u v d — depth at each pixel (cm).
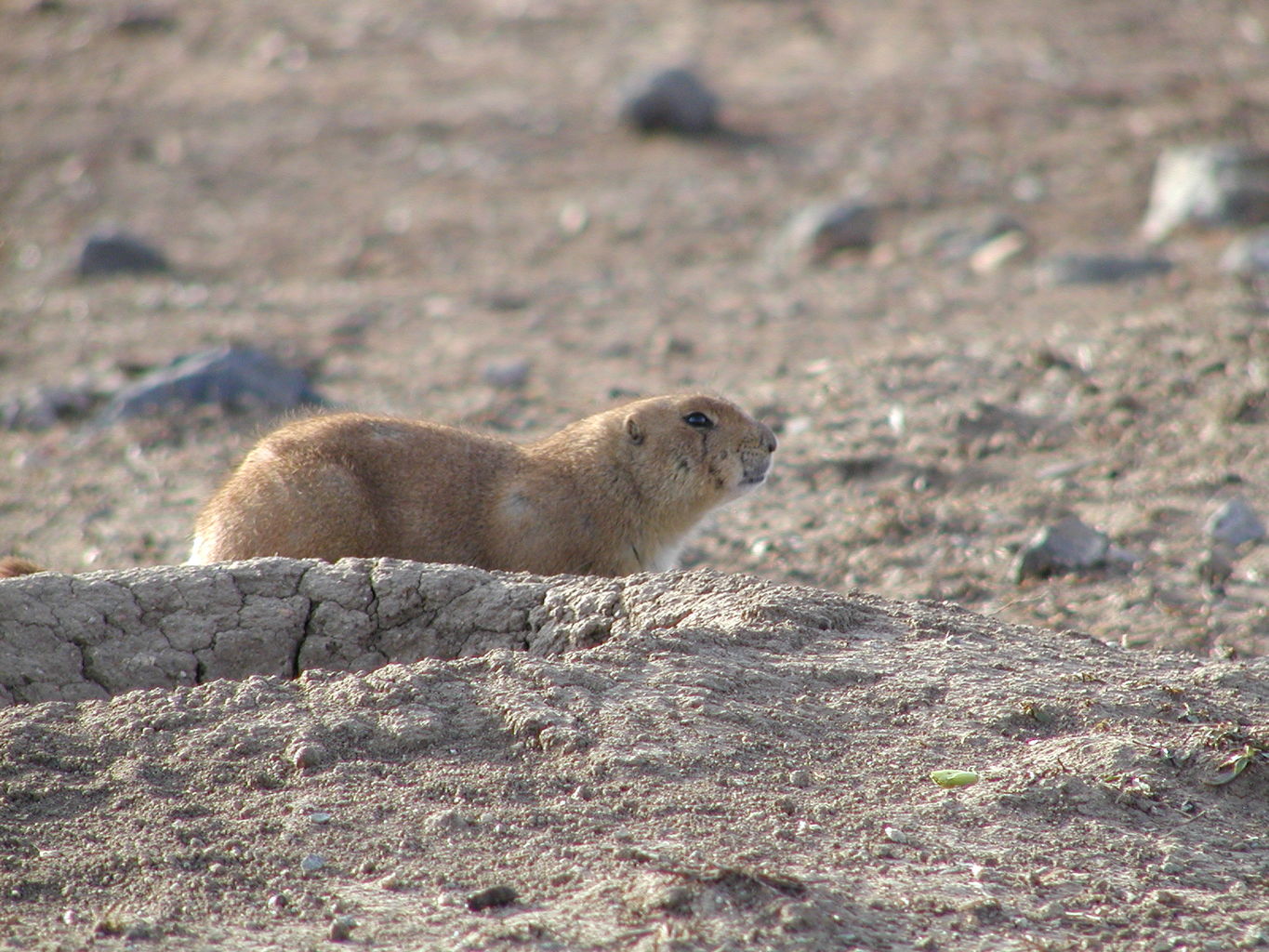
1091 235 4719
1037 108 6244
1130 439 2770
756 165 5959
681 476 2138
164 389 3538
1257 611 2141
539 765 1340
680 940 1056
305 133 6619
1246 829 1291
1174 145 5616
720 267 4869
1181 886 1192
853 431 2967
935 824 1265
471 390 3569
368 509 1977
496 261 5056
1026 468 2731
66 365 3953
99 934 1094
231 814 1273
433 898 1145
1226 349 3075
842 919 1103
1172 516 2467
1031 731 1430
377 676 1488
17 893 1156
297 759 1345
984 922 1119
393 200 5797
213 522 1992
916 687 1495
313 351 4000
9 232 5531
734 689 1479
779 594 1702
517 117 6706
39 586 1700
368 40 7988
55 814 1273
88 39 8000
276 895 1155
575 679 1477
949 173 5606
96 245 5056
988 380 3125
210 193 5944
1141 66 6694
